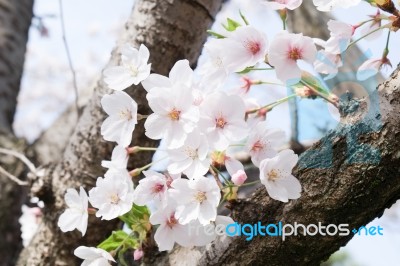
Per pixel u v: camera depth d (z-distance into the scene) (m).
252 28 0.64
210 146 0.65
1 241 1.16
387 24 0.65
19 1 1.56
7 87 1.43
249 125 0.71
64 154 0.94
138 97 0.85
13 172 1.19
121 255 0.74
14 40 1.49
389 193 0.65
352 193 0.65
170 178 0.67
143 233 0.74
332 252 0.68
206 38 0.91
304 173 0.66
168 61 0.88
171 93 0.64
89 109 0.91
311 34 1.13
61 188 0.92
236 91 0.72
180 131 0.64
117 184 0.68
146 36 0.88
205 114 0.65
